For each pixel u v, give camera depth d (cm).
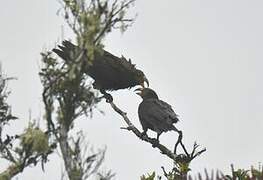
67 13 1084
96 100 1061
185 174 1360
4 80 1157
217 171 937
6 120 1127
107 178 987
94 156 993
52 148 1041
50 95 1063
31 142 1038
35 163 1045
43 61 1093
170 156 1656
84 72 1083
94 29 1066
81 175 979
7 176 1047
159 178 1370
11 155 1062
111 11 1086
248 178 1126
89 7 1087
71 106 1052
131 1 1090
